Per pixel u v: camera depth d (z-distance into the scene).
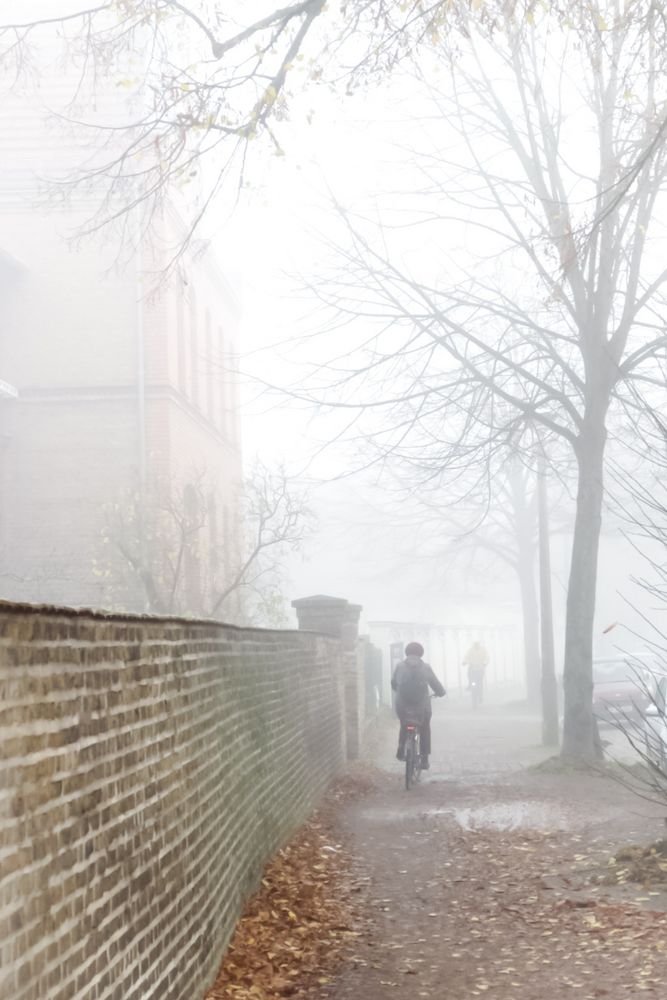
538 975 7.14
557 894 9.20
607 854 10.55
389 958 7.69
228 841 8.00
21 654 3.63
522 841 11.82
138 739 5.26
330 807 15.05
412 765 17.28
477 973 7.27
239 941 7.88
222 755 8.00
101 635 4.67
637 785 16.23
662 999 6.48
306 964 7.55
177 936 5.84
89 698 4.43
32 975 3.60
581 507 19.59
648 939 7.65
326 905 9.20
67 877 4.01
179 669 6.46
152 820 5.44
